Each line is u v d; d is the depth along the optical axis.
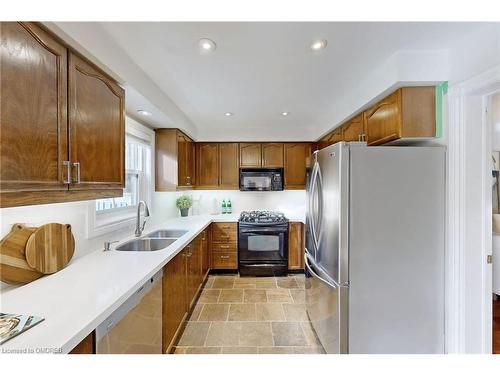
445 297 1.71
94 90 1.35
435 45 1.60
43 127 1.02
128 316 1.28
